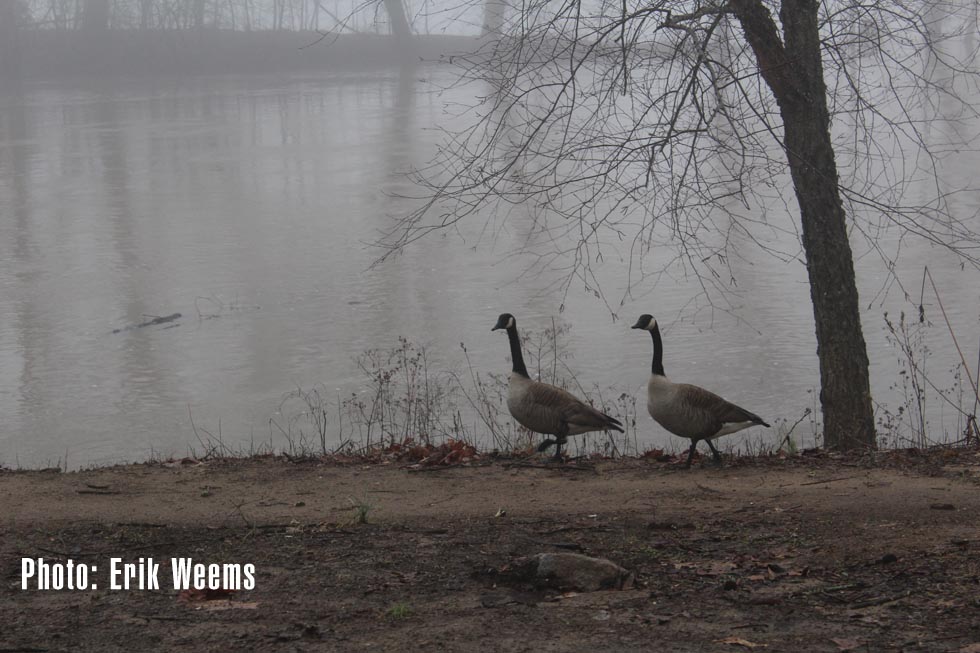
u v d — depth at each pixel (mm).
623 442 13492
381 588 6164
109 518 7840
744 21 10750
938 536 6922
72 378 17609
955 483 8375
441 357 18188
